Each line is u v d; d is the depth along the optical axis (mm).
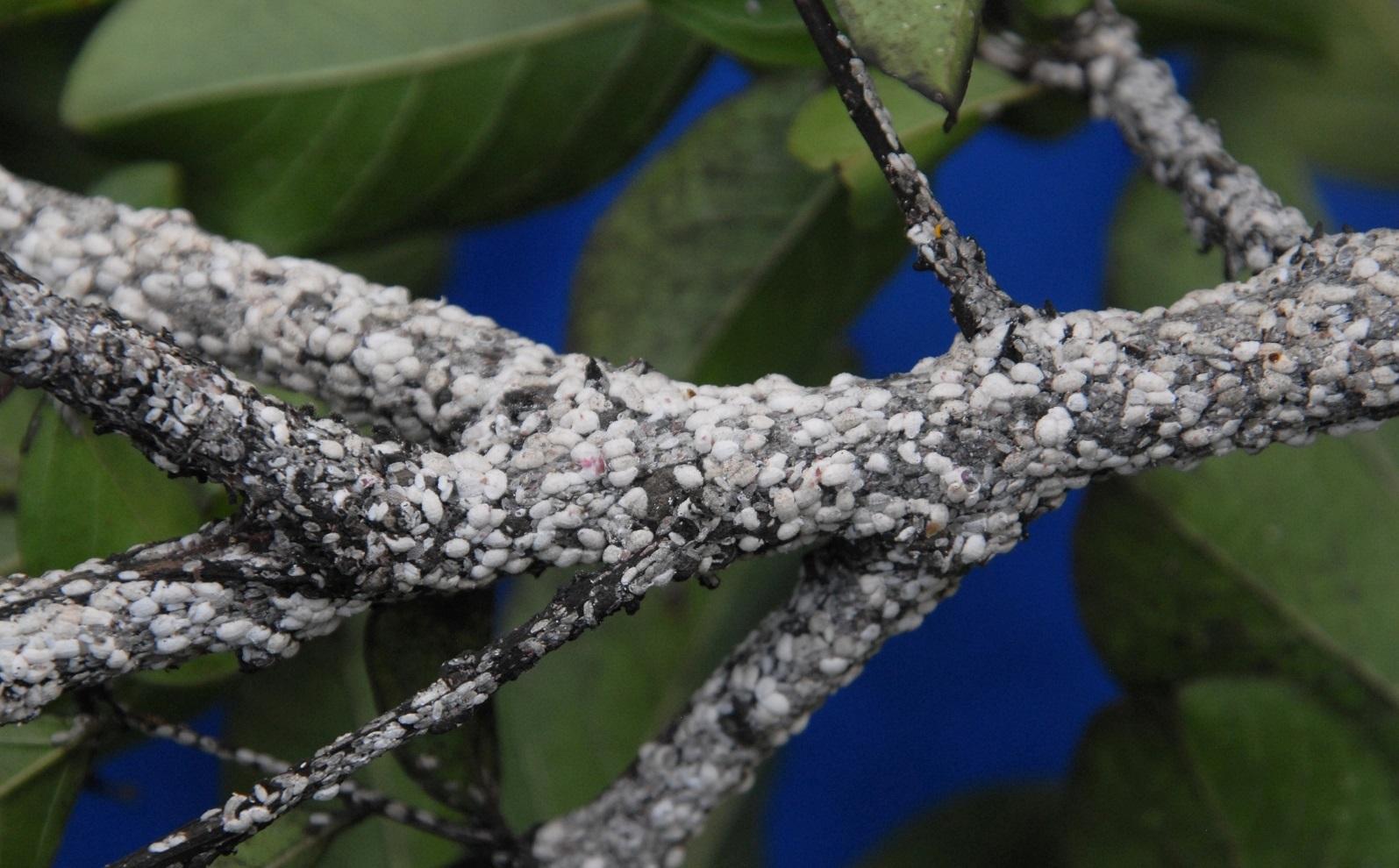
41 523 284
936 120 293
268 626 268
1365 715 318
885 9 266
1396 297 267
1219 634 319
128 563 268
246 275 277
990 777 438
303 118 314
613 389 272
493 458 269
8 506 307
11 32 334
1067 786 320
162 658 268
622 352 330
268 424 264
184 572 266
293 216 319
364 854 311
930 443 269
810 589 279
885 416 270
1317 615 317
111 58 308
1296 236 283
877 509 270
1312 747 312
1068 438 269
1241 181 289
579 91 323
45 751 281
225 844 264
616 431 270
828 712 446
